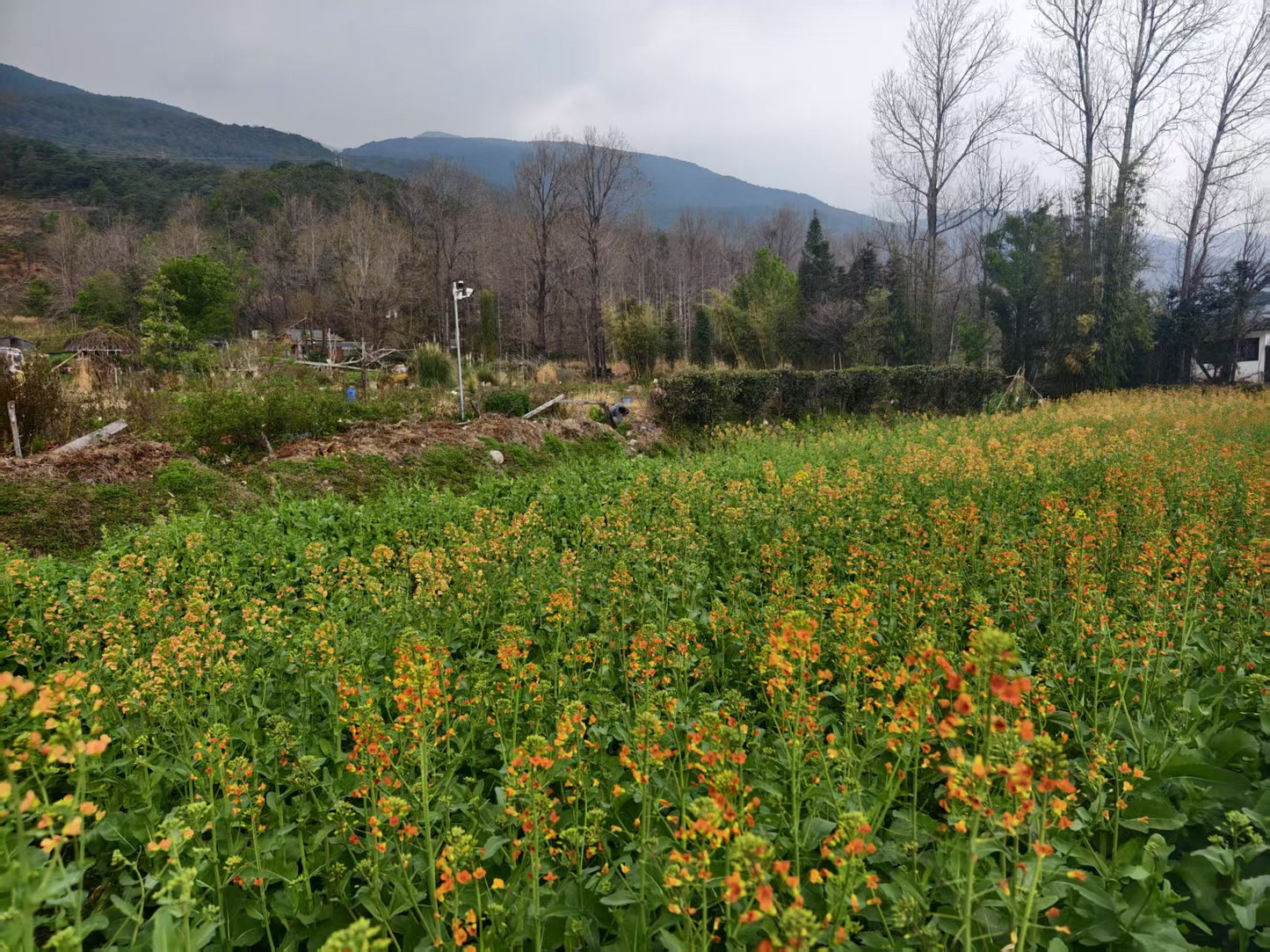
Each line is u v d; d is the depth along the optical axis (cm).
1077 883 252
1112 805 307
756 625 465
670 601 535
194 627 440
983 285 3775
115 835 299
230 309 4219
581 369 4409
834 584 553
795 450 1360
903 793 305
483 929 260
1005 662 196
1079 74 3509
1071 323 3256
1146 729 344
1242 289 3291
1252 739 323
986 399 2670
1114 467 825
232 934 270
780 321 3844
